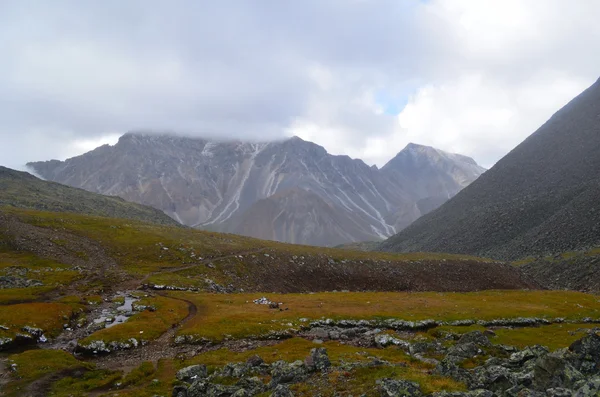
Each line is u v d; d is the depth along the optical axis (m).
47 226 125.94
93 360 45.84
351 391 29.86
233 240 151.38
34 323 53.16
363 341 55.12
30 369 40.03
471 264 156.62
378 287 131.12
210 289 95.00
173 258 115.50
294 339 54.75
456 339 56.44
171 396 34.28
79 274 89.44
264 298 82.81
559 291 110.31
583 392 23.45
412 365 38.91
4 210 135.25
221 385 33.91
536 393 25.75
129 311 66.00
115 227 137.62
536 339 55.41
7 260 97.56
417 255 168.88
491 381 29.52
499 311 75.94
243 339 55.75
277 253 133.50
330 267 134.25
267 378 36.75
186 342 53.44
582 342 33.09
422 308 76.50
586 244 167.62
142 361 45.84
